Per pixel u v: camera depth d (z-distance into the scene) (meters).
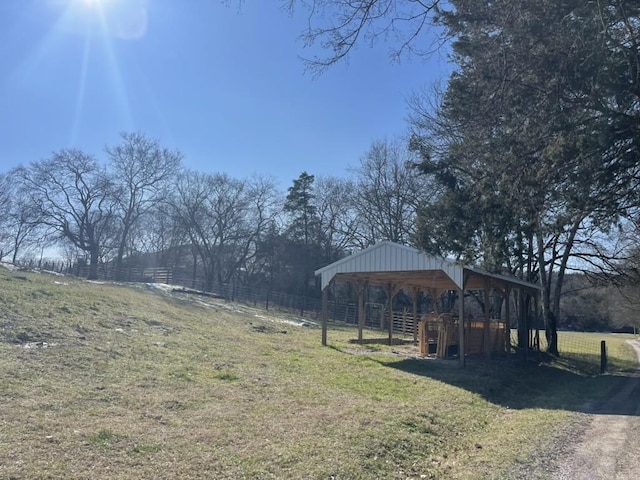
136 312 17.45
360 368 14.14
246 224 53.84
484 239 9.09
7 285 16.11
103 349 11.23
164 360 11.41
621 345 33.41
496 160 8.28
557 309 24.84
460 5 7.18
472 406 10.57
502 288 21.44
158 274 40.12
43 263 44.53
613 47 6.33
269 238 53.44
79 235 48.69
